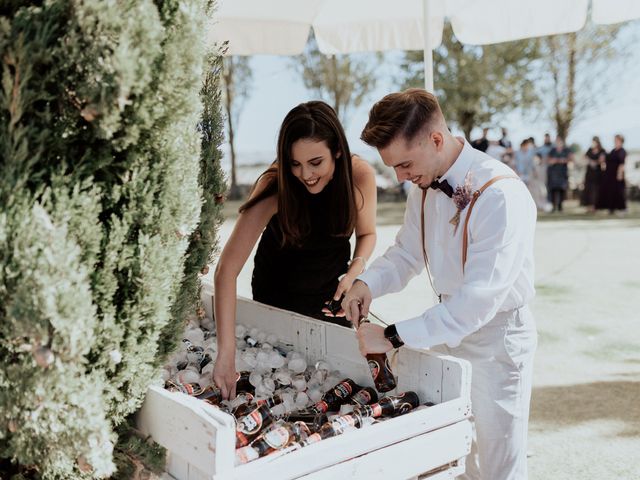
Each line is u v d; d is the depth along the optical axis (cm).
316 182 209
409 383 168
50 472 125
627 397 347
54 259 108
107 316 125
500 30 358
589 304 571
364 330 167
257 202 211
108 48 109
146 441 138
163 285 133
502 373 185
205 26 139
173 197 133
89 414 118
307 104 209
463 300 162
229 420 120
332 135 205
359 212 249
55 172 117
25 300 108
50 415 116
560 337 468
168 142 129
